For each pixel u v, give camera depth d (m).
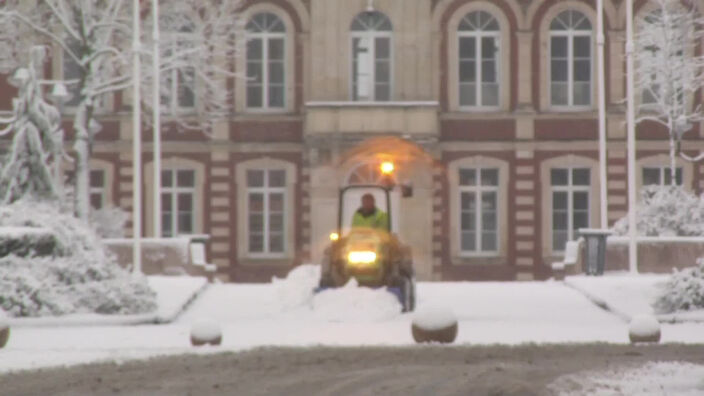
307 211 146.38
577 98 147.62
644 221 120.50
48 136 117.12
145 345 64.44
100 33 134.00
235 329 71.81
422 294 96.56
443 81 146.25
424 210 143.75
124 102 147.38
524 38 146.62
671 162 144.12
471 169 146.88
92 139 132.50
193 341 60.25
